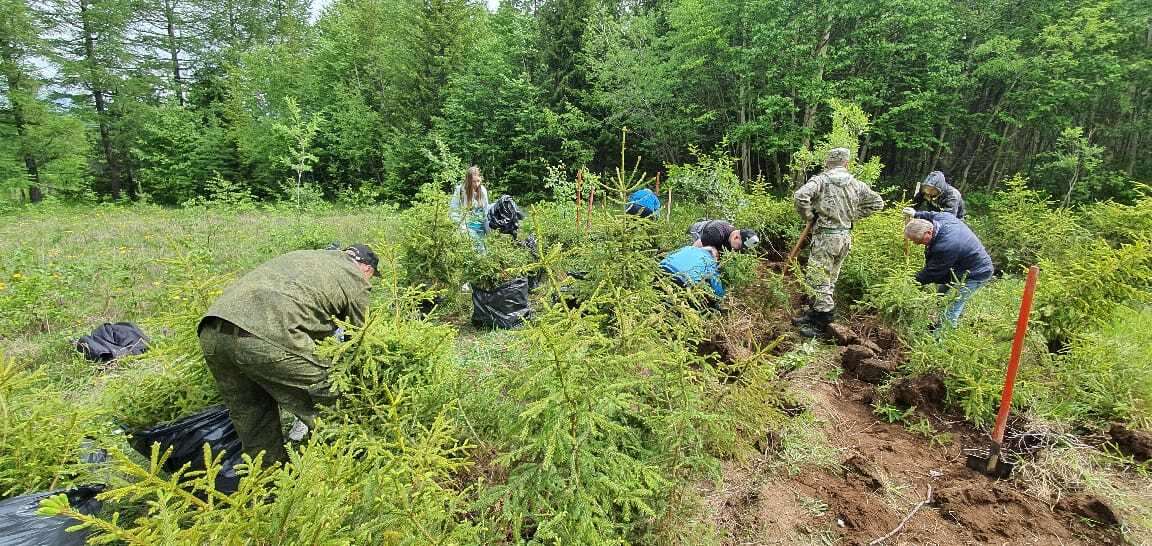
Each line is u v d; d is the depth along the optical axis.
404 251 5.11
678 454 2.23
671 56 16.50
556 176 11.59
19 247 7.70
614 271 3.38
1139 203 6.76
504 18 24.02
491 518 2.02
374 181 21.19
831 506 2.71
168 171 21.25
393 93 20.50
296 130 11.41
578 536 1.82
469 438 2.36
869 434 3.37
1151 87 14.85
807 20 13.93
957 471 2.99
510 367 2.59
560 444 1.86
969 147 16.86
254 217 12.80
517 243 5.51
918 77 14.73
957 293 4.13
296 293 2.38
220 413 2.55
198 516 1.27
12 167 17.91
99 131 21.53
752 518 2.60
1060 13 14.01
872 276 5.32
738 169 18.41
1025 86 14.66
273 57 22.55
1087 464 2.98
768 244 6.91
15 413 2.14
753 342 3.71
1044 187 15.96
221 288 2.97
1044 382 3.56
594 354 2.30
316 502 1.39
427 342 2.67
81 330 4.59
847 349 4.14
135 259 7.35
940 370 3.64
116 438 2.56
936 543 2.48
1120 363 3.62
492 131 18.73
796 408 3.43
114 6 20.34
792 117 14.92
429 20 19.89
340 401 2.42
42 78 19.02
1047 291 4.05
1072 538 2.52
